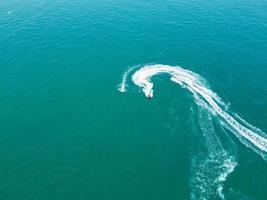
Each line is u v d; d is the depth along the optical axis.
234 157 61.75
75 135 66.75
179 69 84.12
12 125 69.06
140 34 99.38
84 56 89.56
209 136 65.94
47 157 62.25
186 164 60.84
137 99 75.00
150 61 87.44
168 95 75.75
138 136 66.44
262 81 79.56
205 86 78.19
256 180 57.69
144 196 55.62
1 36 99.31
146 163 61.19
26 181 57.97
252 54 89.88
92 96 76.19
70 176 58.78
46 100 75.31
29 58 88.94
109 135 66.75
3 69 84.94
